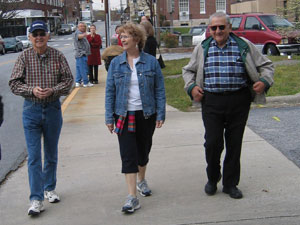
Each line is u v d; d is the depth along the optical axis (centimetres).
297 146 624
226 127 461
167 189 502
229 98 440
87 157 631
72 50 3594
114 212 450
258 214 427
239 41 438
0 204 484
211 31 431
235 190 466
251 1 3862
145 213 444
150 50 760
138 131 459
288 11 1617
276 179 511
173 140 688
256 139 665
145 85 448
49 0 8375
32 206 446
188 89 455
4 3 4950
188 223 416
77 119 871
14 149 714
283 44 1667
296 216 418
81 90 1259
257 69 444
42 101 447
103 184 528
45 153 474
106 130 777
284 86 1017
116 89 451
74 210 460
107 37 2656
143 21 770
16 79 443
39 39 437
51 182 481
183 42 2738
